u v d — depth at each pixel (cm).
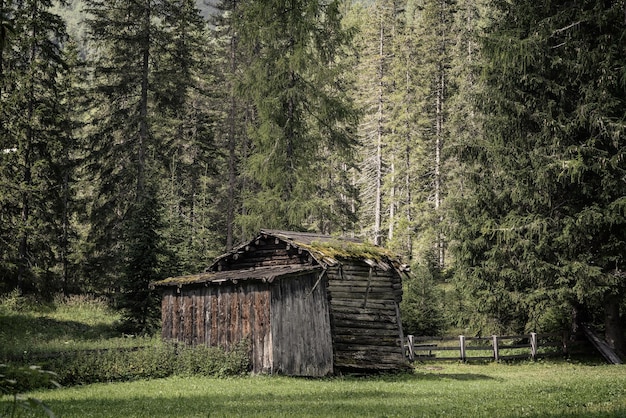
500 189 3152
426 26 6725
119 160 4262
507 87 3098
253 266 2545
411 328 3281
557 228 2894
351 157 3775
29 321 3119
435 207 5878
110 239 4103
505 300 3020
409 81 6372
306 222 5531
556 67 2975
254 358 2109
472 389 1659
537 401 1241
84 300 4006
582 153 2828
